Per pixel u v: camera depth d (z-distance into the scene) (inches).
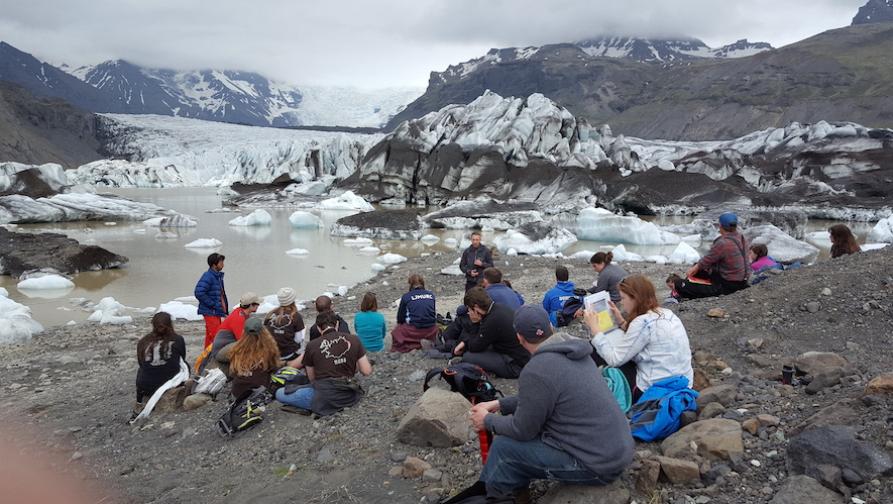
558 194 1863.9
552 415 156.6
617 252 916.6
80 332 522.6
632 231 1190.3
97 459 245.6
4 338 482.9
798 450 164.7
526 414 154.6
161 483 221.3
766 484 164.4
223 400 298.4
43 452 255.4
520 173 1974.7
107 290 753.0
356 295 657.6
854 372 222.5
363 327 357.7
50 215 1539.1
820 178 2201.0
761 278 410.0
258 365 274.1
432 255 935.7
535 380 154.2
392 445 225.0
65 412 310.5
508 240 1081.4
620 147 2139.5
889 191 1893.5
